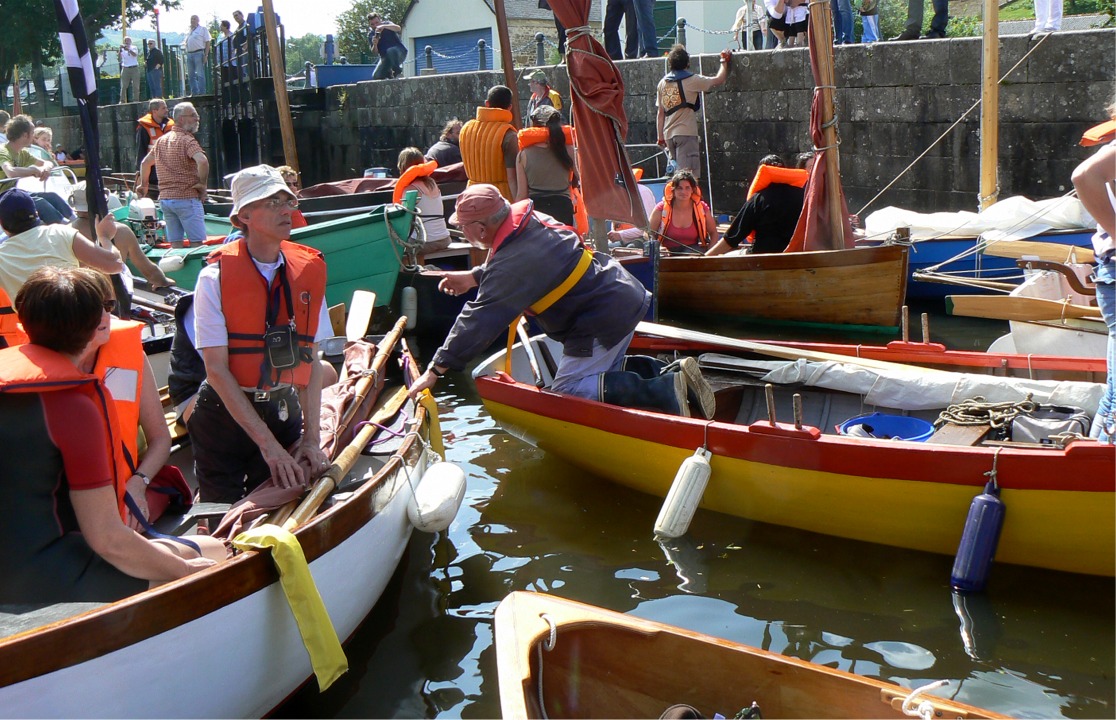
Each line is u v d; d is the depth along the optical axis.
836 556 4.60
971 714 2.63
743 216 8.88
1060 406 4.68
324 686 3.27
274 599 3.29
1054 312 6.02
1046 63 10.17
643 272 8.76
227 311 3.62
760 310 8.72
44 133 11.94
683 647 2.98
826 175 8.35
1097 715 3.44
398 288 8.94
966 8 17.00
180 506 3.95
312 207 10.91
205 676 3.06
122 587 2.94
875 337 8.30
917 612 4.12
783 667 2.88
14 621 2.72
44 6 28.41
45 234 5.11
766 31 14.21
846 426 4.92
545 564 4.65
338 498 3.95
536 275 4.84
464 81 17.22
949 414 4.73
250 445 4.01
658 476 5.08
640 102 13.98
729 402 5.68
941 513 4.30
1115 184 3.48
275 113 19.02
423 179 9.10
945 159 11.16
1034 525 4.12
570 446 5.38
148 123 13.90
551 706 2.98
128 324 3.41
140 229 10.73
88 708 2.74
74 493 2.74
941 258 9.12
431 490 4.35
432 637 4.06
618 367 5.36
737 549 4.71
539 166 8.43
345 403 4.80
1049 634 3.93
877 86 11.59
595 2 24.05
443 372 4.86
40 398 2.70
